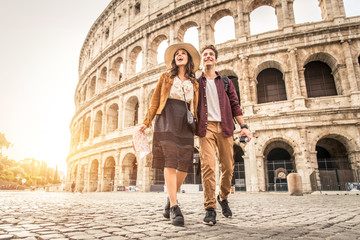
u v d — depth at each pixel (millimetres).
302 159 21781
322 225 3898
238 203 9367
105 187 34906
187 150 4098
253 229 3457
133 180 32688
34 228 3398
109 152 35031
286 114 22750
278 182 23734
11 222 3984
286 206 7898
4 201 9477
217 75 5008
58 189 57781
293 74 23812
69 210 6070
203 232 3168
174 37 31812
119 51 38719
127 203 8914
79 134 47125
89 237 2812
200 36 29391
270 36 25688
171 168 3914
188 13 30891
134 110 35781
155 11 35188
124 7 41062
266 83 27375
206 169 4156
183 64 4539
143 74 32625
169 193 3898
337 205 8305
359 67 22531
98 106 40344
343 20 23766
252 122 23812
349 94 22047
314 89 25391
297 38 24641
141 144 4438
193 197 14547
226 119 4531
